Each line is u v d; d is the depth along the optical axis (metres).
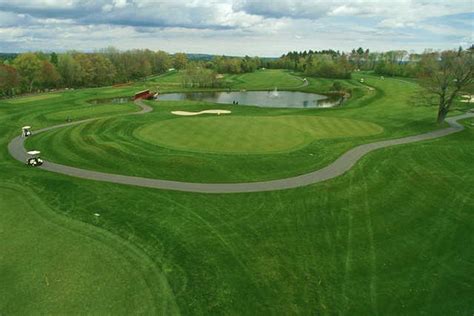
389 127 62.66
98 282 21.58
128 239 26.34
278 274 23.20
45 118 71.94
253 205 32.41
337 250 26.06
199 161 42.91
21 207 30.73
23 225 27.80
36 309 19.36
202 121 62.94
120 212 30.39
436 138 56.03
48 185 35.56
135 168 41.16
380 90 119.19
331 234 28.11
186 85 163.88
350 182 37.75
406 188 36.75
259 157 45.06
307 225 29.30
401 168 41.97
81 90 135.25
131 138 52.94
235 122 62.47
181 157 43.94
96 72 165.50
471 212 32.22
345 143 51.97
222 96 133.12
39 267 22.78
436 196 35.25
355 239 27.53
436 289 22.36
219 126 59.47
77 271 22.50
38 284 21.27
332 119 68.00
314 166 42.34
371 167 42.03
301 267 24.00
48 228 27.45
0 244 25.12
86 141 51.47
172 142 50.75
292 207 32.19
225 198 33.69
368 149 49.22
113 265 23.22
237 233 27.78
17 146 51.09
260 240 26.95
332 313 20.11
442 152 48.53
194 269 23.27
